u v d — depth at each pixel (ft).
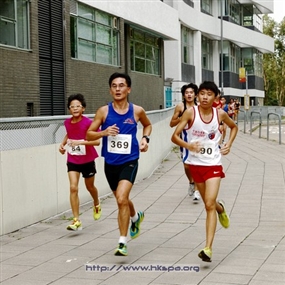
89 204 34.22
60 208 31.40
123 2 87.56
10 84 56.85
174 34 114.42
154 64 110.93
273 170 48.29
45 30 64.64
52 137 30.89
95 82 78.64
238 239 24.64
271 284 18.12
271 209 31.60
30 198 28.37
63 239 25.30
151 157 47.88
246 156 60.70
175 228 27.27
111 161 22.04
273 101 276.41
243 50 196.95
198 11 149.79
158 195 36.91
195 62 151.94
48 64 65.57
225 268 20.07
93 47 78.95
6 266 20.80
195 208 32.32
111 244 24.17
